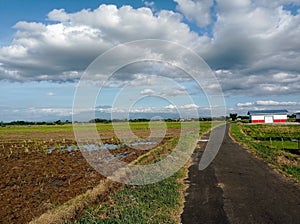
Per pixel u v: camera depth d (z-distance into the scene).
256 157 21.02
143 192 11.36
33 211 10.28
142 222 8.24
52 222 8.47
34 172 18.00
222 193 11.51
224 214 9.10
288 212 9.20
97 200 10.42
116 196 10.80
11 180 15.84
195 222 8.47
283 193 11.38
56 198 11.87
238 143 31.30
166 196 10.89
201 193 11.55
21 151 29.20
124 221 8.27
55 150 29.69
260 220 8.55
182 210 9.54
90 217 8.62
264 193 11.41
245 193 11.45
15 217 9.71
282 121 99.00
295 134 45.88
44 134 57.06
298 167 16.62
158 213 9.06
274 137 40.94
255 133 49.47
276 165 17.42
